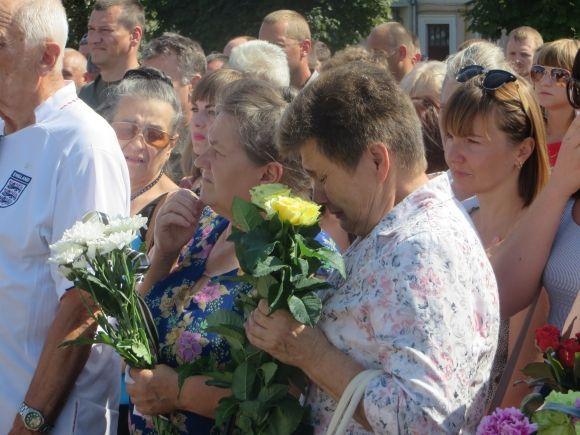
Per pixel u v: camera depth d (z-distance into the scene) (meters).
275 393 2.93
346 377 2.73
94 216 3.43
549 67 5.63
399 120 2.79
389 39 8.88
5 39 3.74
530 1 21.81
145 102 5.12
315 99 2.83
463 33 35.03
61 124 3.79
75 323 3.65
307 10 25.64
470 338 2.67
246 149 3.38
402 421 2.58
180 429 3.35
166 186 5.24
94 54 8.31
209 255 3.62
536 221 3.54
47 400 3.66
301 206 2.77
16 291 3.72
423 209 2.75
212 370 3.19
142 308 3.38
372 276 2.74
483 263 2.79
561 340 2.86
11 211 3.73
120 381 4.12
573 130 3.50
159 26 24.22
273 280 2.77
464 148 3.86
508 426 2.55
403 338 2.63
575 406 2.49
